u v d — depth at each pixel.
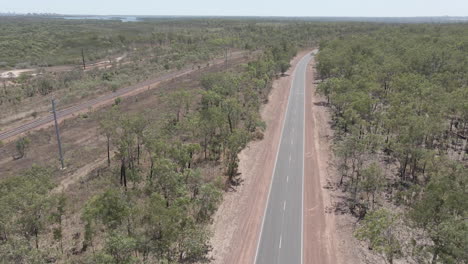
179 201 45.59
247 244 45.06
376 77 101.06
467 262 30.11
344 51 133.88
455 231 31.55
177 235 37.81
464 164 61.53
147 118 82.94
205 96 87.62
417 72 111.81
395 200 52.88
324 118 94.06
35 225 39.97
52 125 89.31
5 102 113.31
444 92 81.50
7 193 43.00
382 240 37.56
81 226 45.75
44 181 49.41
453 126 80.12
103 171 62.59
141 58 193.50
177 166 54.38
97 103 107.44
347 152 57.84
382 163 64.88
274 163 68.00
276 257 42.78
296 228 48.28
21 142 73.25
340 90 92.06
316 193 57.09
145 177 58.69
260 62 131.12
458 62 115.44
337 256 42.88
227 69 153.25
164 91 119.19
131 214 37.84
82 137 81.12
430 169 54.94
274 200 55.16
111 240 32.97
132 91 122.31
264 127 80.12
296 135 82.44
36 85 130.12
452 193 38.16
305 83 134.50
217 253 43.22
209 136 72.38
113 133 62.34
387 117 70.94
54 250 40.25
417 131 56.19
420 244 41.44
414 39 165.50
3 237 37.91
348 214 51.00
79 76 146.38
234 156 61.81
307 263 41.81
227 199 55.25
